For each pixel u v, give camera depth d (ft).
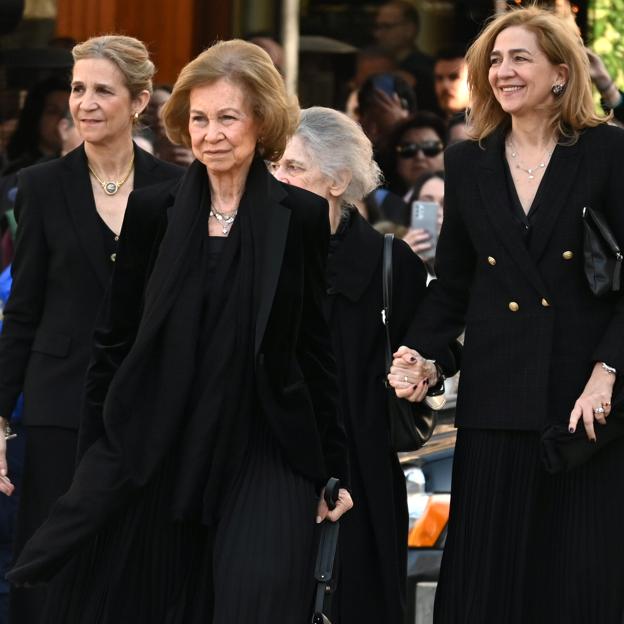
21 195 47.09
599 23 80.53
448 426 57.16
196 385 37.60
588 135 41.83
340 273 45.16
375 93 86.48
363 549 44.83
